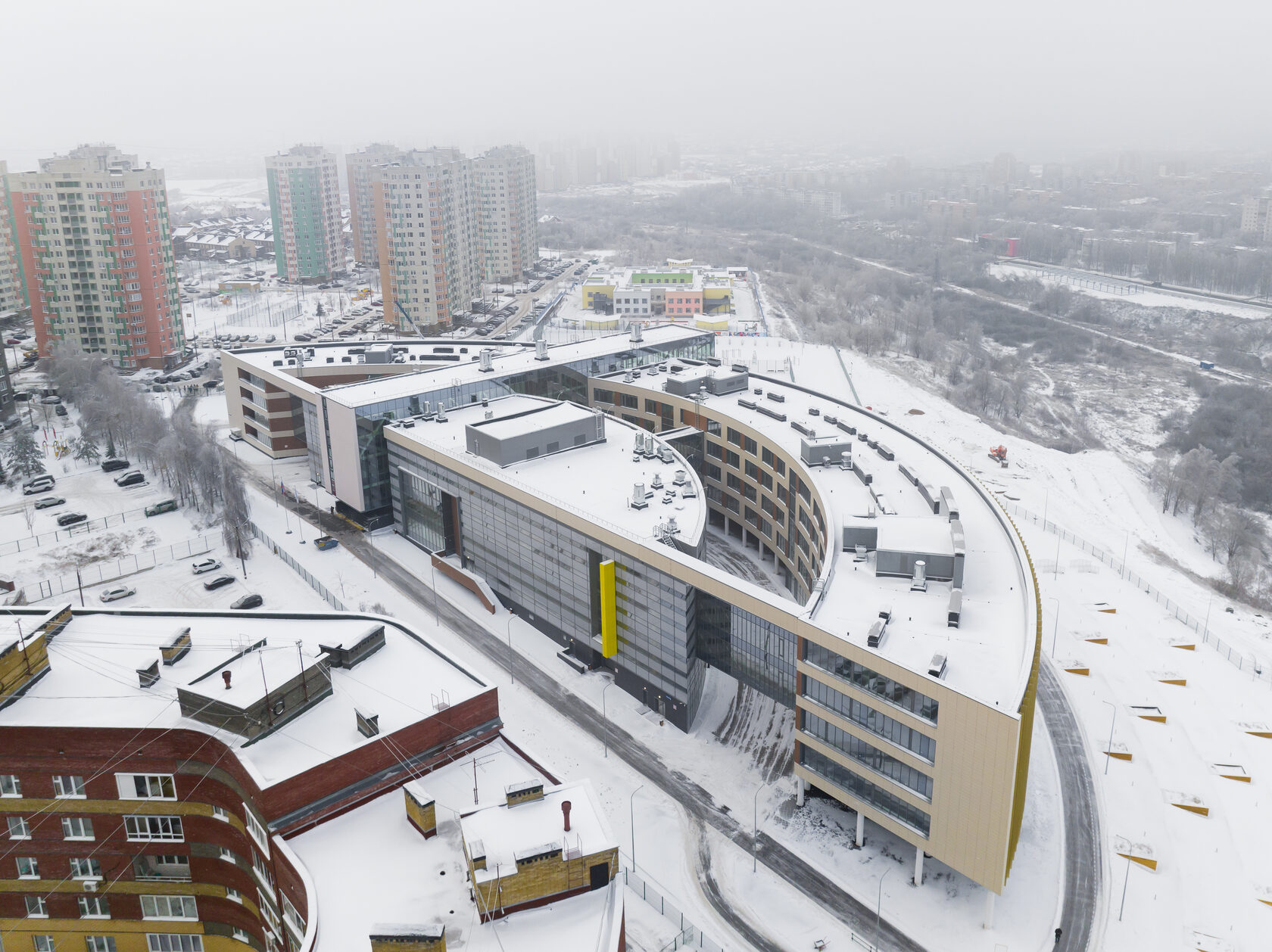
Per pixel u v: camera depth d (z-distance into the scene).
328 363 181.38
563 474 123.12
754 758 99.25
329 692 65.19
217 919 64.06
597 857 53.06
